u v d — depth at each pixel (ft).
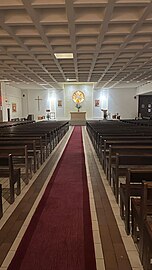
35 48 26.76
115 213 9.78
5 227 8.63
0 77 47.75
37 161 16.88
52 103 74.23
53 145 25.34
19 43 24.02
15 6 15.34
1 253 7.13
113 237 7.98
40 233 8.18
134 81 57.00
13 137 17.65
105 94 73.77
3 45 25.11
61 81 56.90
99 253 7.11
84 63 34.68
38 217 9.34
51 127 30.27
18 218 9.30
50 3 15.02
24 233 8.20
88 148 25.81
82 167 17.29
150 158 10.34
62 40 23.99
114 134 18.37
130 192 8.58
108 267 6.51
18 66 36.11
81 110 73.67
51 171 16.14
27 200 11.07
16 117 68.95
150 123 37.52
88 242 7.66
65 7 15.67
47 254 7.05
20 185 12.57
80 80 55.83
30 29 21.04
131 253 7.13
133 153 12.10
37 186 13.02
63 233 8.18
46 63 34.27
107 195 11.78
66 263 6.65
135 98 73.72
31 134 20.13
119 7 16.80
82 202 10.82
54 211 9.87
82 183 13.53
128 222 8.13
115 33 21.29
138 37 23.53
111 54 29.66
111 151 12.41
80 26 20.61
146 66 36.96
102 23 18.54
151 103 73.87
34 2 14.98
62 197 11.41
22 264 6.63
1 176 11.62
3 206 10.45
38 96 74.23
